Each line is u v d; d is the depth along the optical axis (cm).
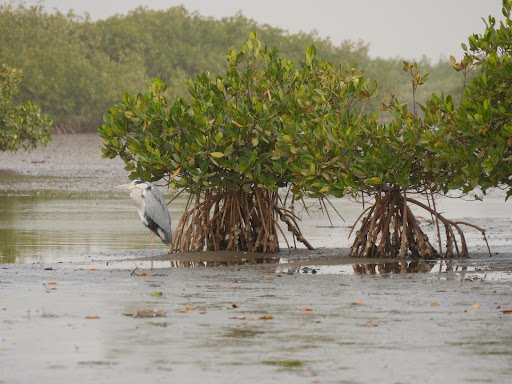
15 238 7394
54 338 3266
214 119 6134
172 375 2745
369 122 5725
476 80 5491
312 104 5906
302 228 8369
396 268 5581
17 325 3509
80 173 16838
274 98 6241
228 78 6312
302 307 3991
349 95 6203
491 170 5194
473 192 12306
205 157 6047
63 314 3769
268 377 2722
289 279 5012
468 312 3841
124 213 9619
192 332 3394
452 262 5869
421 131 5622
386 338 3288
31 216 9250
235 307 3988
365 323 3588
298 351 3073
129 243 7081
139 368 2830
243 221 6494
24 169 17862
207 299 4234
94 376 2730
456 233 7769
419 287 4650
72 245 6938
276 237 6494
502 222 8688
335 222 8888
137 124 6166
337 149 5588
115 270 5434
